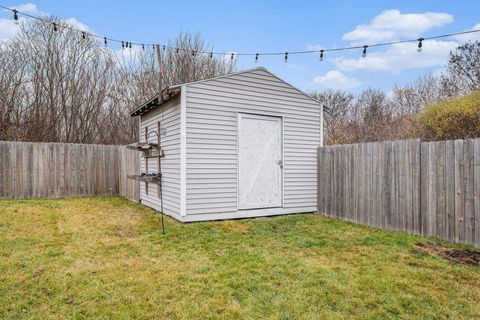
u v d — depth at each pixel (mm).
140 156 8719
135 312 2674
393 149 5660
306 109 7527
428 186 5070
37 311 2672
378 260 3959
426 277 3400
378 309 2744
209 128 6336
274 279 3344
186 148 6105
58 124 13195
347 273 3512
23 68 12617
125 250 4320
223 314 2662
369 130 15617
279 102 7152
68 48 13672
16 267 3607
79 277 3354
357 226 6027
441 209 4879
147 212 7246
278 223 6234
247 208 6766
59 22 13336
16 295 2939
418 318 2604
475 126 9109
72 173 9648
